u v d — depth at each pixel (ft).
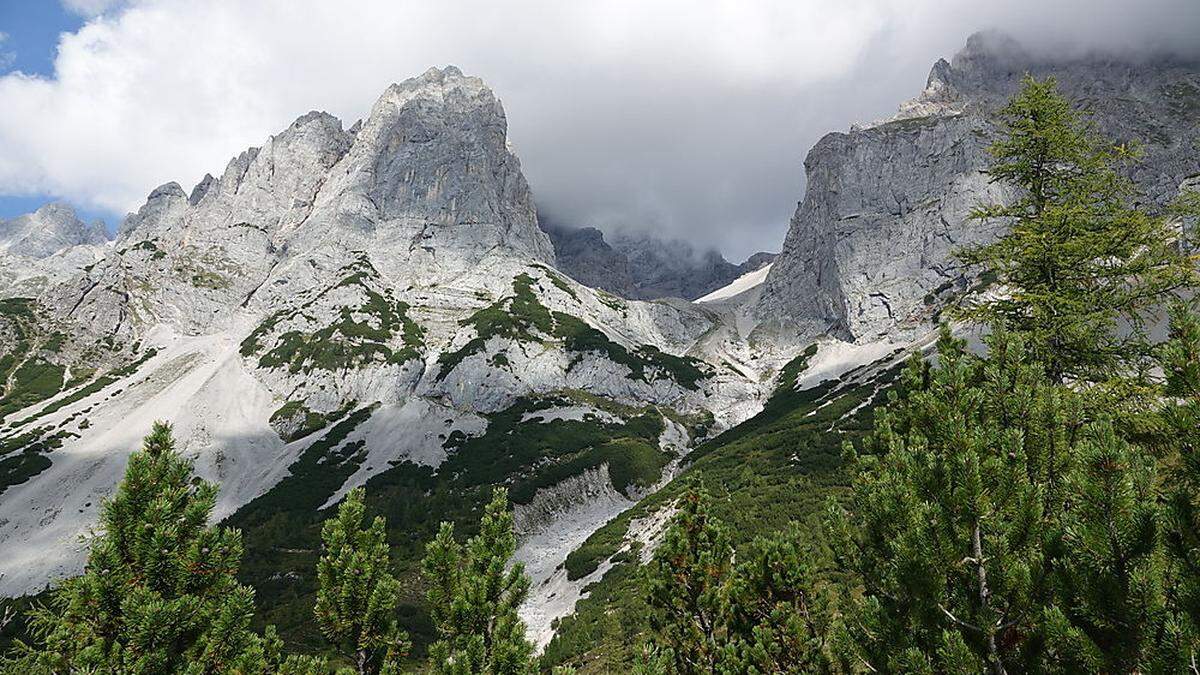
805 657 46.06
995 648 29.73
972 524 30.78
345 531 43.50
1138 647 24.20
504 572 43.19
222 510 343.87
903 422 48.91
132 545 38.40
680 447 432.25
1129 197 69.82
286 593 228.63
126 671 35.04
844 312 577.43
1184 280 54.29
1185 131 533.55
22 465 371.15
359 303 580.71
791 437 321.11
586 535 292.81
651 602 58.39
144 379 501.15
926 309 525.75
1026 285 67.10
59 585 37.93
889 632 33.01
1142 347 53.11
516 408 465.47
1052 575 27.73
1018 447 32.37
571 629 160.76
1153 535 24.32
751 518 187.21
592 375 517.14
